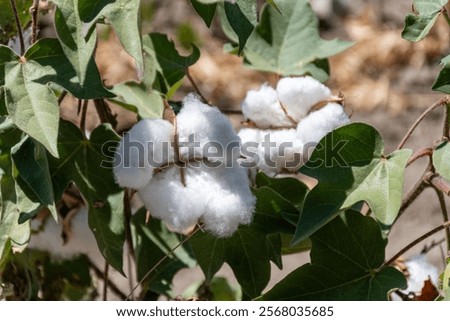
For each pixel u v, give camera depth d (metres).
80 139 0.70
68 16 0.62
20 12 0.73
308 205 0.65
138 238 0.77
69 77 0.63
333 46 0.80
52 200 0.64
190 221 0.66
